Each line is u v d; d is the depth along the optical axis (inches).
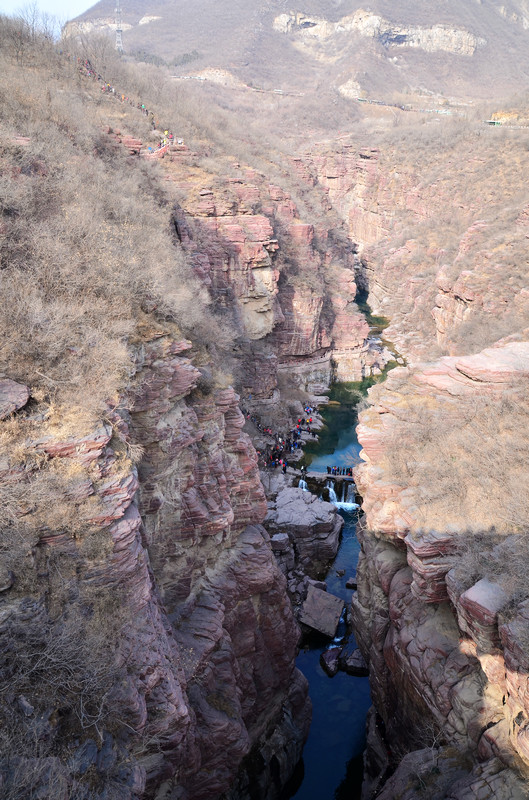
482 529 683.4
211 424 784.3
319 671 1087.6
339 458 1895.9
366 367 2561.5
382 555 839.7
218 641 737.0
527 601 563.2
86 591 439.5
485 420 804.6
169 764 565.9
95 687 413.7
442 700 641.6
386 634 835.4
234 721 701.9
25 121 1098.7
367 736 892.0
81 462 454.3
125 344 598.2
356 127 5017.2
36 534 421.1
